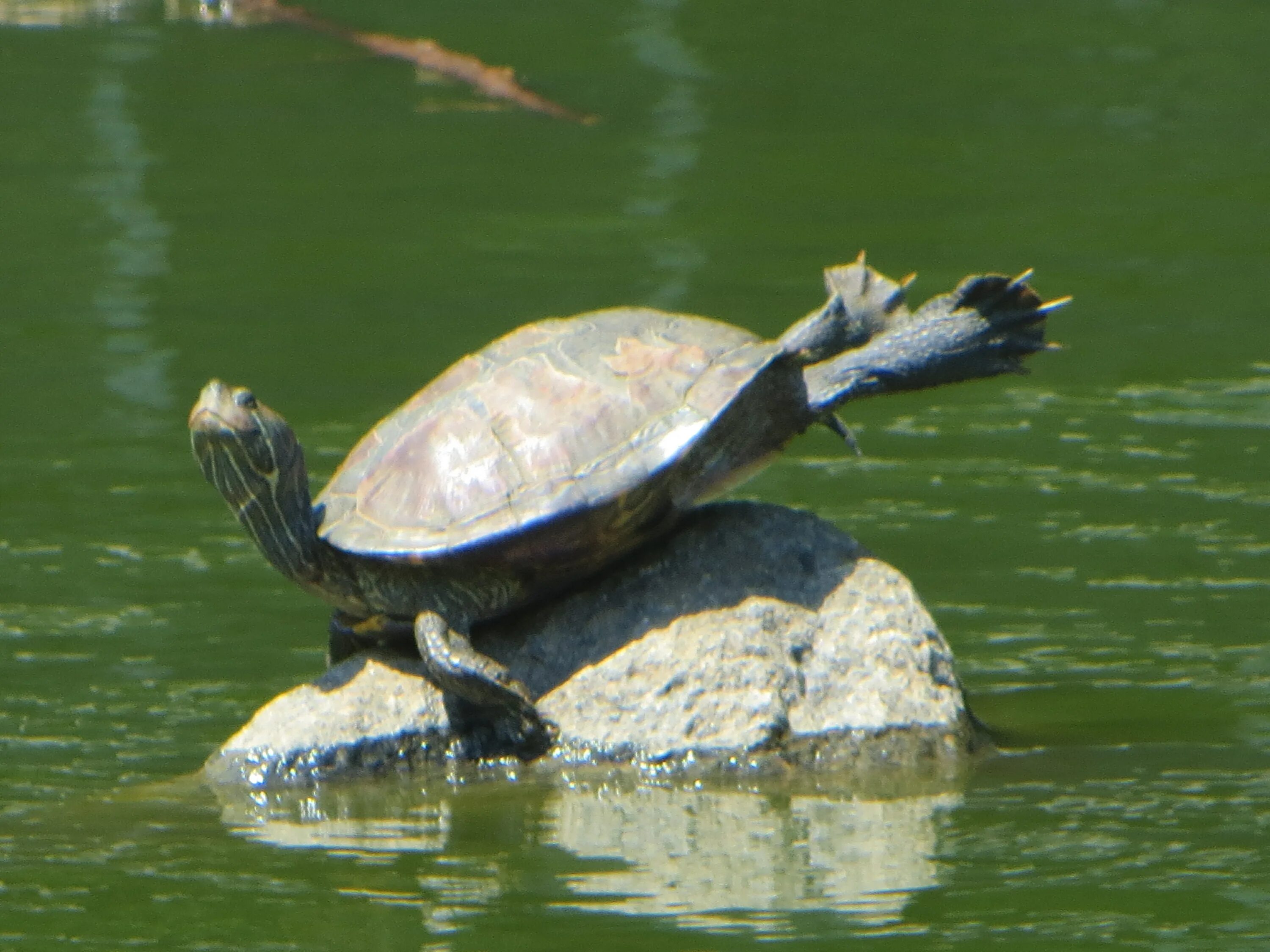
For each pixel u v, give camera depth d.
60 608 25.31
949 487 29.38
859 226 44.72
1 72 58.41
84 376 35.81
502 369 20.91
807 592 20.53
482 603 20.33
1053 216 45.31
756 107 56.09
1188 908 15.98
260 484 19.78
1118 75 58.94
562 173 49.72
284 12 66.50
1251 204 46.16
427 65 60.50
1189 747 20.08
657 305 38.69
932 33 65.06
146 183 48.88
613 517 19.69
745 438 20.50
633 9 68.19
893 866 17.06
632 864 17.34
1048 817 18.16
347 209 46.81
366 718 20.09
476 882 17.02
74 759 20.56
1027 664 22.70
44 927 16.30
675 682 19.91
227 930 16.11
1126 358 35.97
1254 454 30.42
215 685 22.73
